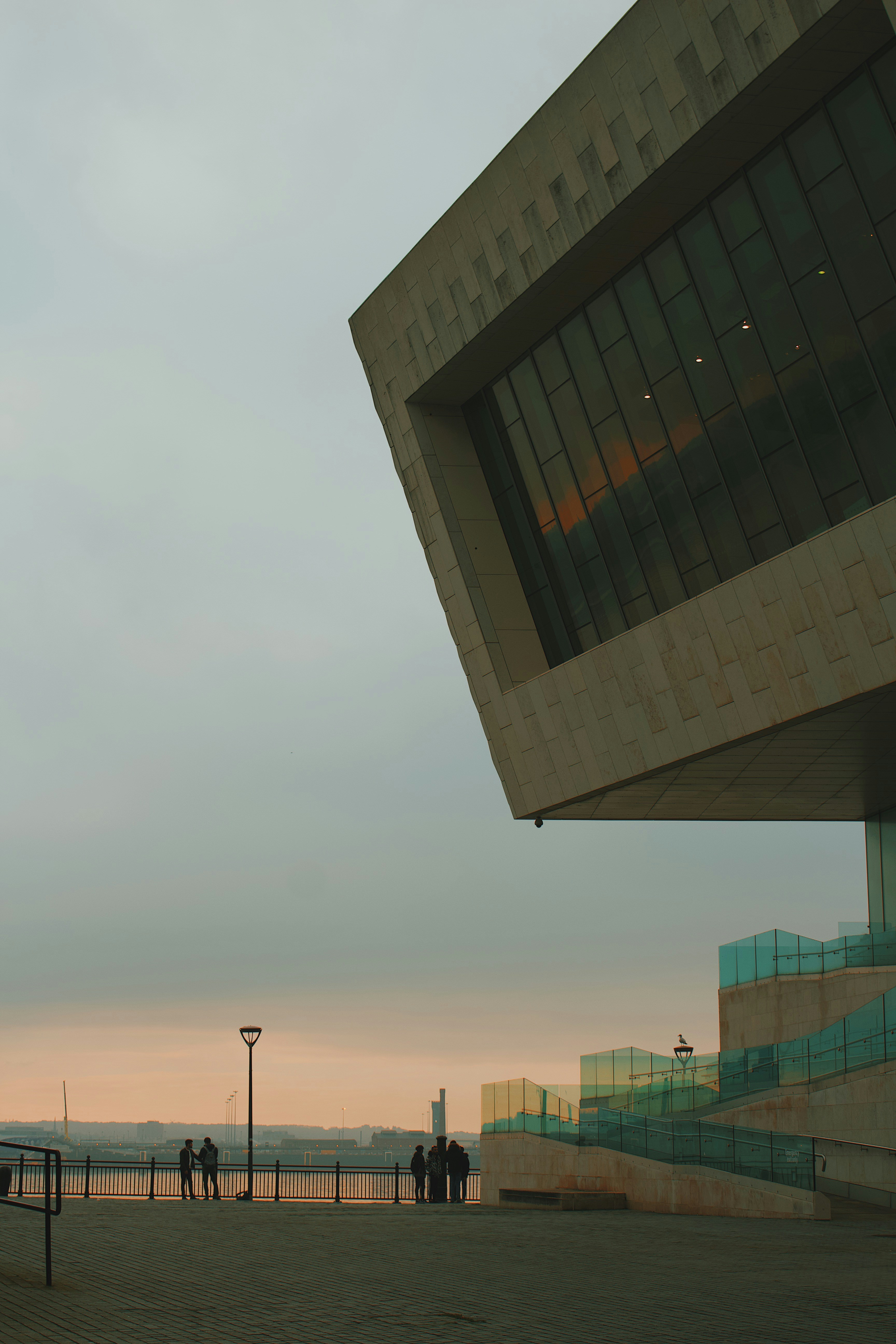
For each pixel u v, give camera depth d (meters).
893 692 23.62
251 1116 32.94
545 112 27.00
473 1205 31.91
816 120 23.14
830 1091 26.89
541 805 32.91
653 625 28.28
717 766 29.88
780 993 35.84
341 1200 33.06
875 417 23.16
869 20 20.94
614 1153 27.72
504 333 30.55
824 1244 17.86
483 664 33.22
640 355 28.08
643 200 25.70
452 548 33.34
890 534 22.62
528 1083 30.89
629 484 29.33
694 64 23.44
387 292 33.31
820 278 23.67
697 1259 15.76
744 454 26.08
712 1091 30.81
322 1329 10.05
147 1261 14.52
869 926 35.78
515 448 32.91
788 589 24.84
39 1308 10.77
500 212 28.89
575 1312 11.32
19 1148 12.91
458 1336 9.91
